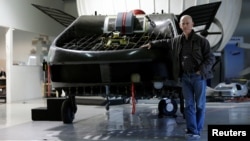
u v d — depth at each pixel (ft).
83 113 21.99
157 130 14.61
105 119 18.83
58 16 17.60
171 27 13.85
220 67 39.19
